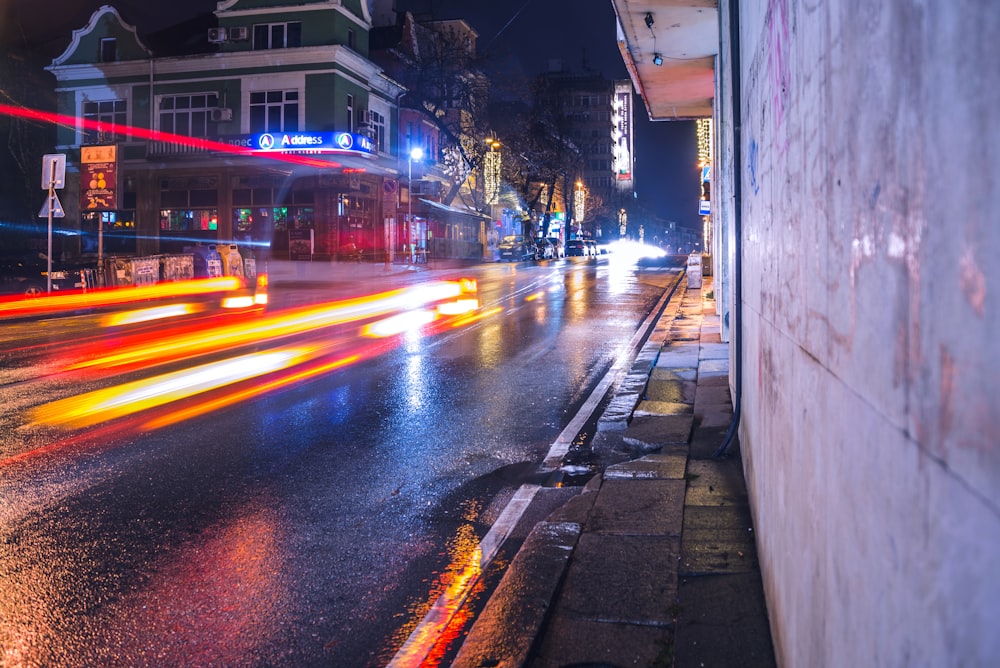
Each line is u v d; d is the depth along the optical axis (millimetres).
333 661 3225
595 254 75688
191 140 39125
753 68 3809
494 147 52906
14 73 40406
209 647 3340
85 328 15312
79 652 3295
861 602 1259
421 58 47875
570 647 3174
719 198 12688
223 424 7406
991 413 711
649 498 4945
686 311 16953
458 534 4664
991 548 707
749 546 4027
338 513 5023
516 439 6906
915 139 954
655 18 10031
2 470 5914
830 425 1565
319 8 38344
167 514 4980
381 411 8000
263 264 34094
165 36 43656
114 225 40812
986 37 724
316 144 37094
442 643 3346
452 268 41406
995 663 696
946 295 837
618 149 131125
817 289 1733
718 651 3000
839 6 1446
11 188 39531
